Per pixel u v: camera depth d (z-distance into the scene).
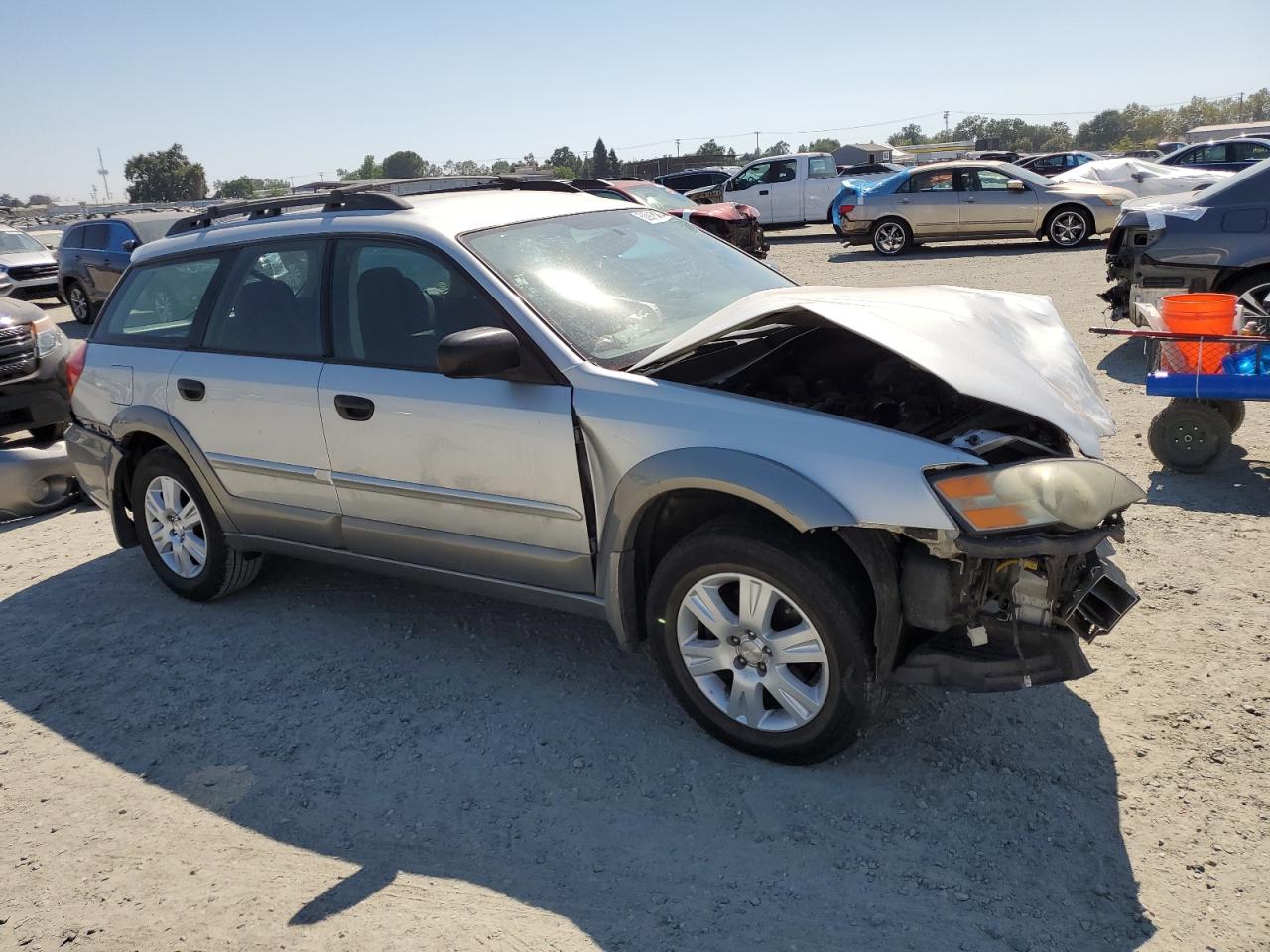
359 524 4.04
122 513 5.10
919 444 2.87
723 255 4.49
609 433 3.26
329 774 3.40
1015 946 2.42
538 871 2.85
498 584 3.75
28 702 4.09
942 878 2.67
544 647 4.15
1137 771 3.02
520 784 3.24
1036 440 3.35
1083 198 16.39
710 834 2.93
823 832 2.88
